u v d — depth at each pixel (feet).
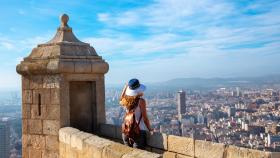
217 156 19.65
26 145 32.12
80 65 30.91
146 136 23.93
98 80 32.50
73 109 32.50
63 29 32.94
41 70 30.89
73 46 31.83
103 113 32.86
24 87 32.40
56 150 30.30
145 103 23.38
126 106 23.24
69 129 28.71
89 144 23.16
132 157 17.87
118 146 20.10
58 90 30.37
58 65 30.01
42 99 31.32
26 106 32.27
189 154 21.43
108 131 31.32
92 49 32.81
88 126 32.94
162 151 23.08
